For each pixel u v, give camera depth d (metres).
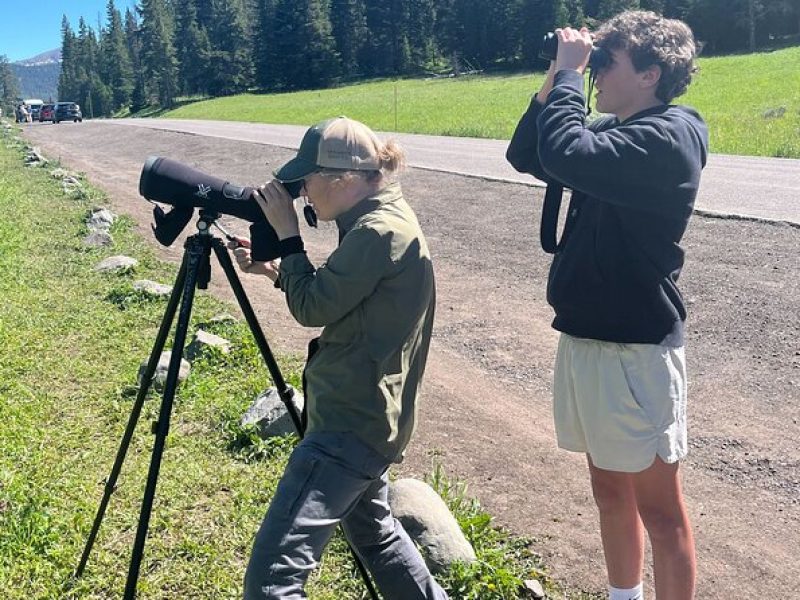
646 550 3.76
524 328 7.08
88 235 11.11
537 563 3.65
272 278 2.87
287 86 97.25
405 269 2.45
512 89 51.06
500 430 5.09
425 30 97.69
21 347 6.40
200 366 5.91
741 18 68.31
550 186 2.83
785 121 22.02
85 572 3.48
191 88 101.94
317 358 2.56
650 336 2.53
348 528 2.79
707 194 10.99
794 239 8.28
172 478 4.29
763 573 3.57
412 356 2.58
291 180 2.52
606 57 2.59
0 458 4.49
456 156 18.12
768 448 4.68
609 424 2.60
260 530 2.43
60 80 132.75
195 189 2.72
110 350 6.43
